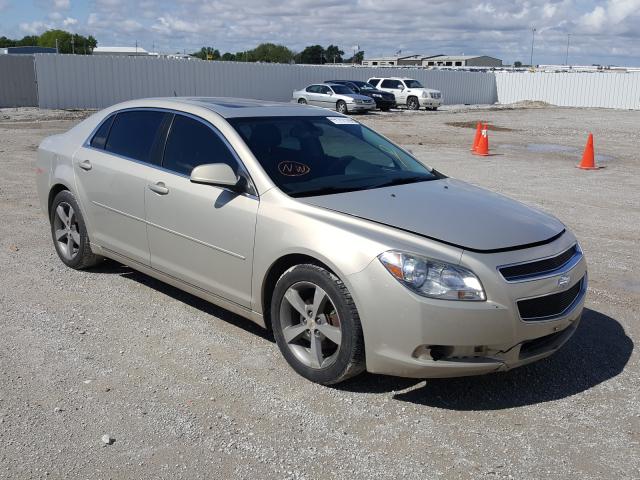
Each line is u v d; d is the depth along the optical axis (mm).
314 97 34312
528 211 4516
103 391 3918
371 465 3277
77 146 5965
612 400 4000
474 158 16500
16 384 3965
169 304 5379
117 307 5285
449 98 48125
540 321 3768
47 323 4910
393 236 3824
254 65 36938
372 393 4008
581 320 5305
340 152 4969
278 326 4254
